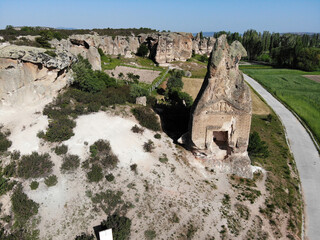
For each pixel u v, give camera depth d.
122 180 29.06
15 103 36.69
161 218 25.42
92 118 38.53
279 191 32.59
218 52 29.81
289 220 28.27
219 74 30.58
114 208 25.67
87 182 27.92
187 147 37.00
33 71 37.66
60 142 32.44
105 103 42.97
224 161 35.34
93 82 46.41
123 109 43.00
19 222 23.11
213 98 31.61
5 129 33.00
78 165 29.66
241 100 32.06
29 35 52.62
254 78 98.81
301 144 47.66
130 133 37.16
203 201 28.67
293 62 120.31
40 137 32.56
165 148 36.31
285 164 39.47
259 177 34.66
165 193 28.55
